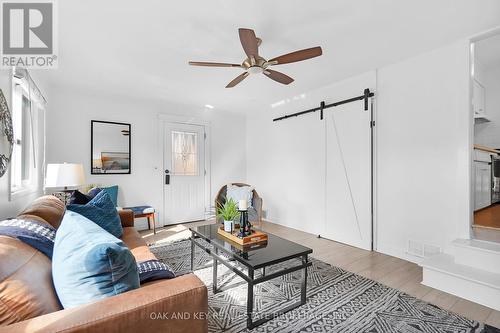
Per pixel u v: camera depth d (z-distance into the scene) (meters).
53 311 0.96
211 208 5.09
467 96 2.41
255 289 2.18
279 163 4.66
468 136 2.41
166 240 3.60
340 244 3.46
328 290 2.16
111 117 4.07
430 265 2.26
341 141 3.54
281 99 4.46
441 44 2.52
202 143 4.99
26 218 1.39
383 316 1.79
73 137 3.75
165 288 1.02
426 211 2.71
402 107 2.90
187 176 4.79
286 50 2.57
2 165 1.73
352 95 3.40
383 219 3.09
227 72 3.16
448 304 1.95
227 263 1.93
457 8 1.93
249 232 2.29
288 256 1.85
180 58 2.75
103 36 2.27
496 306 1.88
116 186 3.90
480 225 2.80
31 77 2.52
